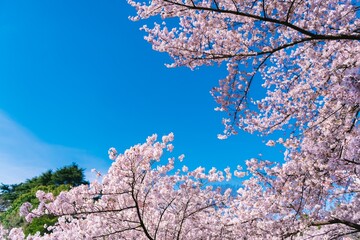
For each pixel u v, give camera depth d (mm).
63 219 6254
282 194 6473
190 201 7211
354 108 6188
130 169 5680
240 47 6512
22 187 39688
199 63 6625
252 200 7344
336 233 7258
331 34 6168
